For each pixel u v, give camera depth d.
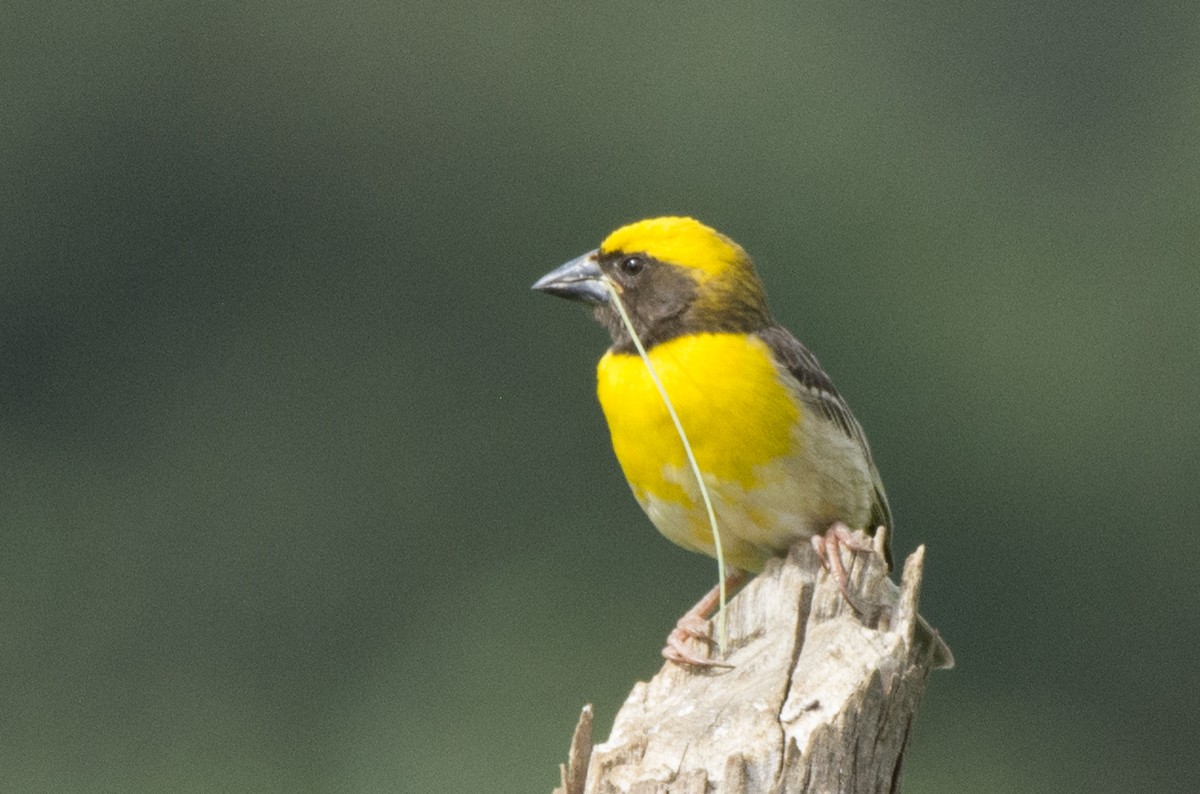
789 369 7.48
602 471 17.45
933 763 17.14
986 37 21.34
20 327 19.38
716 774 5.68
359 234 19.67
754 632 6.34
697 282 7.61
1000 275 20.05
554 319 18.50
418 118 20.09
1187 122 21.36
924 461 18.95
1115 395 19.36
